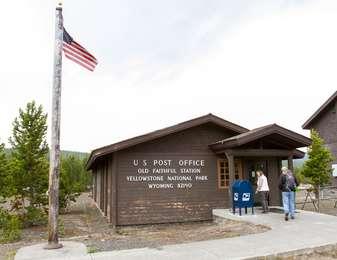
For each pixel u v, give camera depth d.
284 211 13.97
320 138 25.80
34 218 16.30
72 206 27.80
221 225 14.12
